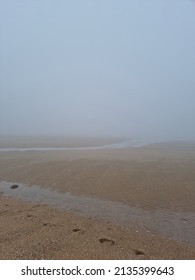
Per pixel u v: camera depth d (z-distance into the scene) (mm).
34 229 8242
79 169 18438
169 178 15859
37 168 18922
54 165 20047
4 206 10867
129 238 7934
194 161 22781
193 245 7711
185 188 13797
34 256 6453
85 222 9180
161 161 22609
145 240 7867
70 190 13570
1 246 6941
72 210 10633
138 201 11820
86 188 13883
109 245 7305
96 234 8062
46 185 14578
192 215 10195
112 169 18469
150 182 14938
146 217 9945
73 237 7723
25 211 10234
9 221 8961
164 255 6926
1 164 20812
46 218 9406
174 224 9305
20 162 21641
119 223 9305
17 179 16016
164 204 11422
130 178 15812
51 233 7945
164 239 8047
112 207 11047
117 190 13477
